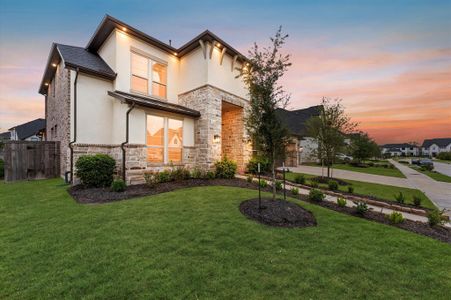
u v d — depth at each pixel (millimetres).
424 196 8352
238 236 3691
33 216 4578
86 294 2295
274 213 4766
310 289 2449
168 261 2902
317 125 11930
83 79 8484
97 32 9156
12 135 27516
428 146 86750
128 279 2529
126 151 8016
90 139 8586
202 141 10172
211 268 2773
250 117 5625
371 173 16781
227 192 6738
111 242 3406
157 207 5152
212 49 10258
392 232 4191
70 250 3170
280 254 3184
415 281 2680
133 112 8250
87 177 7230
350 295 2385
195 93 10594
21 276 2586
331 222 4613
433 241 3863
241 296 2301
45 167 10297
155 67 10500
